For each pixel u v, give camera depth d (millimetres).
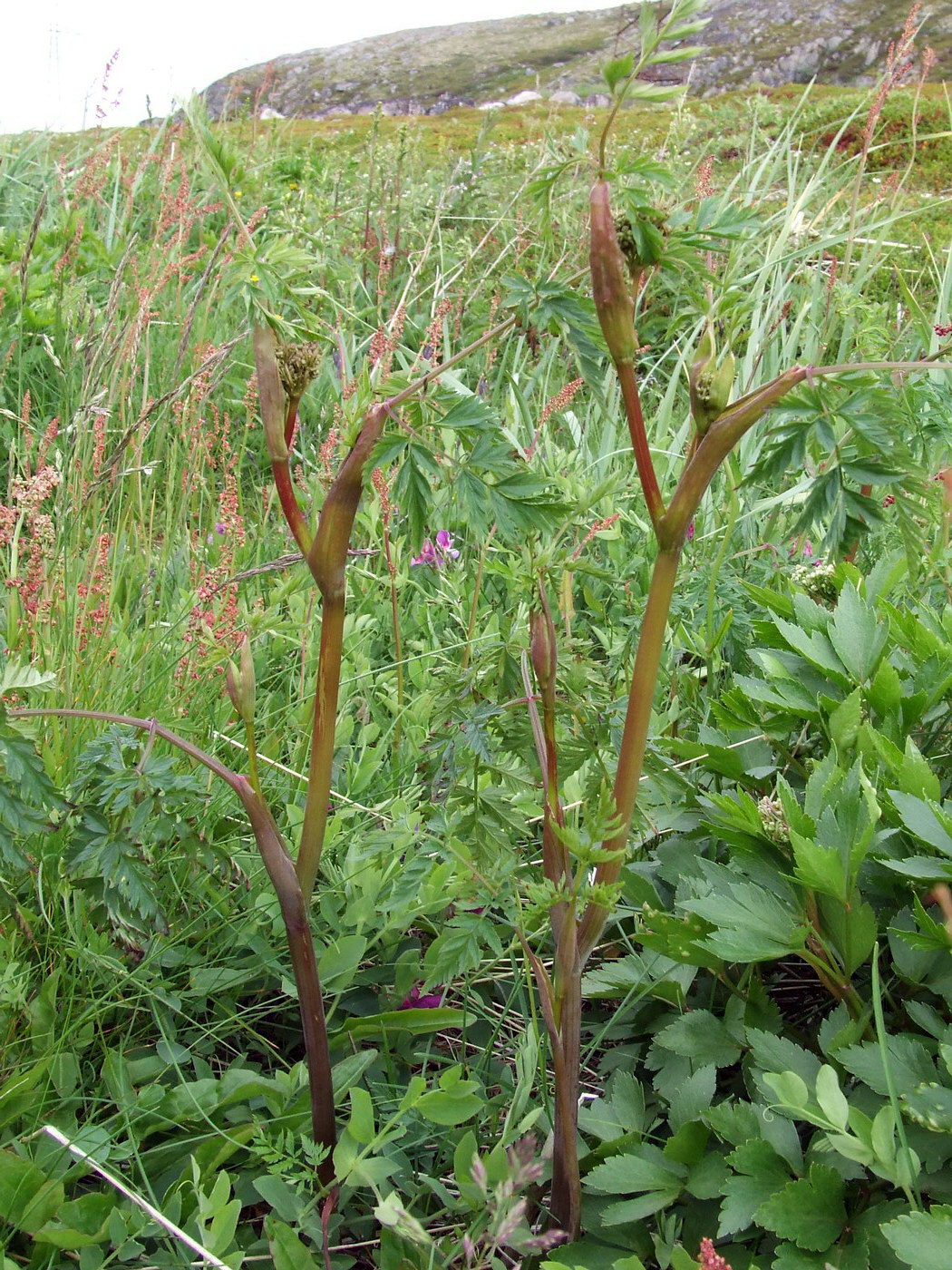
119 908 466
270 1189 466
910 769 530
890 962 558
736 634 875
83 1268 443
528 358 1368
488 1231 358
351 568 928
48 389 1271
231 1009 585
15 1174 447
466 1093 461
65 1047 536
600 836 404
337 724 728
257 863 636
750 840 554
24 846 583
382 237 1677
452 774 477
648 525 981
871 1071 456
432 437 447
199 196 1604
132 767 468
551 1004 444
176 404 1040
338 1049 583
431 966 583
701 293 418
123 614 877
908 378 931
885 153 2438
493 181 1872
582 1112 522
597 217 380
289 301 433
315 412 1322
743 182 1716
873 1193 450
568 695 496
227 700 768
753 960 489
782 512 1061
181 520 992
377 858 628
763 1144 451
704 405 392
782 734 665
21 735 443
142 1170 464
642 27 351
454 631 916
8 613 709
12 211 1773
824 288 1479
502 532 425
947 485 667
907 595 849
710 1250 328
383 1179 489
